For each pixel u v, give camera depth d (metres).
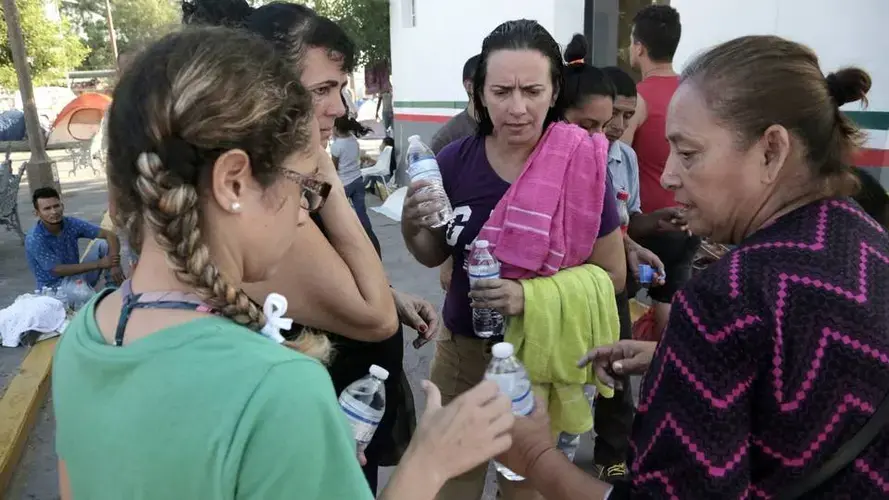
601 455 3.01
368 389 1.60
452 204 2.26
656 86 3.69
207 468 0.79
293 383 0.81
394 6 10.29
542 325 2.05
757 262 1.01
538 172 2.10
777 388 0.97
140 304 0.88
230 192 0.86
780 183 1.09
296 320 1.50
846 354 0.95
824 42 3.62
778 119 1.03
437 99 9.06
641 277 2.84
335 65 1.62
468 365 2.32
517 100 2.01
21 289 6.75
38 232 5.49
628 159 3.23
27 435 3.83
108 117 0.89
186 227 0.83
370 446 1.81
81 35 37.91
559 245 2.08
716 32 4.33
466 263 2.23
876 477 0.98
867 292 0.98
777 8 3.87
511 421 1.14
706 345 1.00
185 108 0.81
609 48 6.02
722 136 1.06
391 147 10.91
